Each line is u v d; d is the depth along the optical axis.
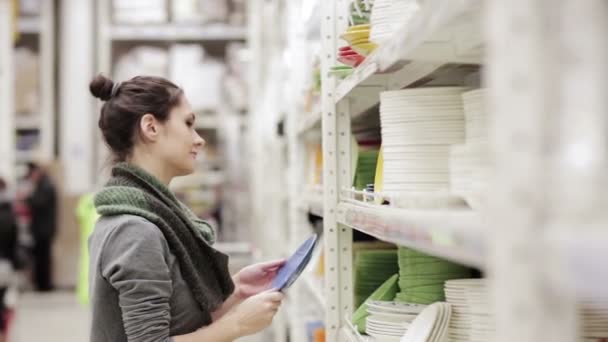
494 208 0.69
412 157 1.49
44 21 9.36
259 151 6.25
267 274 2.29
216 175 8.37
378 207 1.55
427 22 0.99
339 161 2.35
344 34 1.83
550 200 0.62
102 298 1.88
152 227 1.87
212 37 8.36
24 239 9.46
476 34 1.14
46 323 7.42
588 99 0.64
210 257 2.04
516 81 0.65
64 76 9.60
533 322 0.62
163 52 8.31
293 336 3.72
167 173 2.10
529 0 0.64
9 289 6.35
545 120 0.63
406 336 1.60
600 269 0.55
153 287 1.79
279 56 4.78
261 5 6.32
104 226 1.91
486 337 1.45
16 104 9.27
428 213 1.05
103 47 8.18
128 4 8.10
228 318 1.94
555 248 0.59
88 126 9.63
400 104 1.51
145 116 2.03
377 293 2.10
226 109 8.29
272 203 5.20
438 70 1.71
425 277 1.95
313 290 2.92
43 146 9.44
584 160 0.62
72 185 9.64
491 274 0.70
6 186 6.00
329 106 2.36
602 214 0.60
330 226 2.34
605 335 1.16
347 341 2.11
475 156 1.14
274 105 4.99
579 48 0.64
